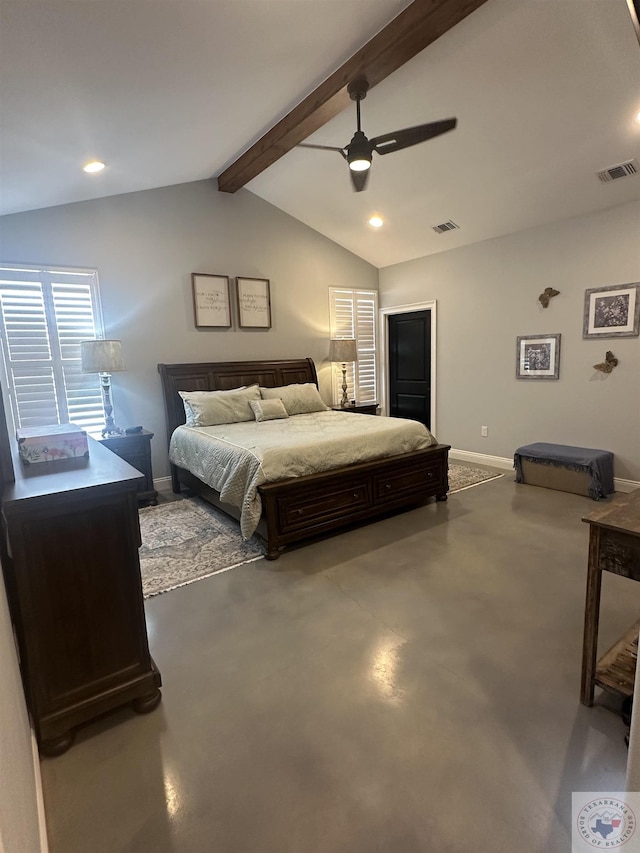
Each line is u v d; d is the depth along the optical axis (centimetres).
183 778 151
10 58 181
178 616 245
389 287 640
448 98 320
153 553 323
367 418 466
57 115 239
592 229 423
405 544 328
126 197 445
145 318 466
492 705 177
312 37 247
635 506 172
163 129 309
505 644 214
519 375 498
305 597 260
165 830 134
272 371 546
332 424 432
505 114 326
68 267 418
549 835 129
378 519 380
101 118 260
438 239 535
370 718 173
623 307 409
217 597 263
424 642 217
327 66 285
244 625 235
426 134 266
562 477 437
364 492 358
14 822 94
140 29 192
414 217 501
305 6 217
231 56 241
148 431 471
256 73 269
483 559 301
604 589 259
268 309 549
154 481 484
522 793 142
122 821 137
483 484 468
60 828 136
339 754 158
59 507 156
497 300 510
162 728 172
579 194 400
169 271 477
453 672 196
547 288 461
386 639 220
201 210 493
